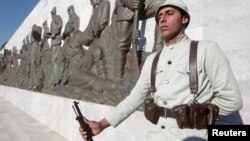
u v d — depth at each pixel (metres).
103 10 6.62
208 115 1.80
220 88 1.82
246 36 3.57
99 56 6.35
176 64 1.93
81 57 7.61
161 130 1.94
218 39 3.93
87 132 2.31
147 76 2.15
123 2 5.38
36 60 12.68
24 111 13.42
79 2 9.83
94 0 7.26
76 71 7.14
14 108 14.70
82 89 6.86
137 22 5.20
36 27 13.45
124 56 5.53
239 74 3.58
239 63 3.60
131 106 2.26
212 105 1.82
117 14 5.66
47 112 9.43
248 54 3.51
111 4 6.99
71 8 9.83
